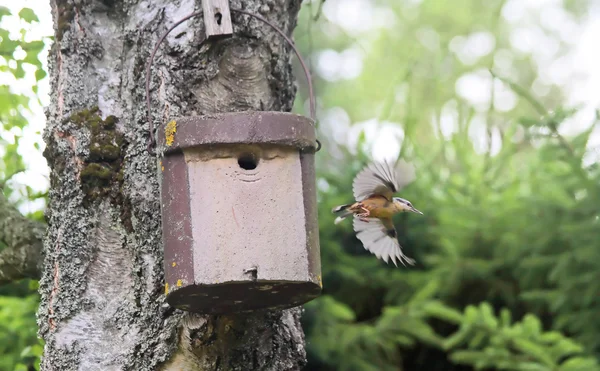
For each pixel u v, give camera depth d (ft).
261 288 23.95
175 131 24.04
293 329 27.66
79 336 26.21
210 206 23.77
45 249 27.55
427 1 90.33
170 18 27.14
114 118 27.25
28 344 38.37
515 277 45.70
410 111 49.21
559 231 44.21
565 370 40.06
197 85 26.89
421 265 46.47
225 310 25.20
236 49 27.07
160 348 25.96
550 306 44.09
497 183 49.16
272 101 28.25
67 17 28.07
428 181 48.08
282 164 24.18
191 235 23.75
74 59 27.76
